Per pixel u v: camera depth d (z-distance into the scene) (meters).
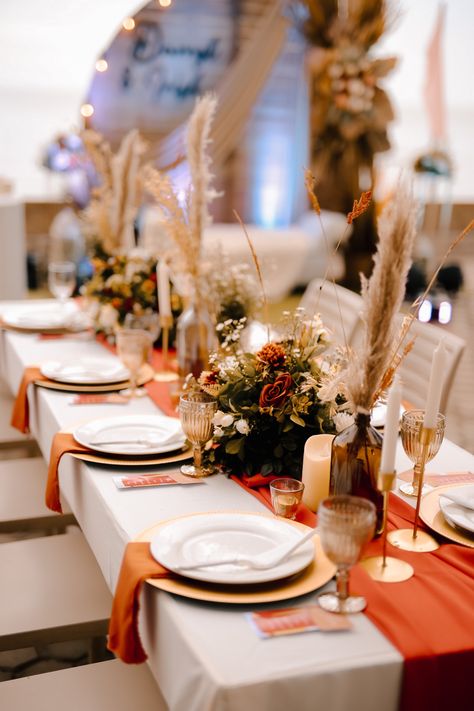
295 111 7.72
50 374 2.56
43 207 8.20
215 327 2.39
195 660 1.15
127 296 3.04
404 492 1.76
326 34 7.35
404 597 1.32
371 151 7.93
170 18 6.38
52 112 10.40
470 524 1.54
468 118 13.34
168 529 1.47
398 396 1.32
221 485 1.79
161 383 2.60
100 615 1.88
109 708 1.54
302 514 1.64
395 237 1.37
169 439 1.96
